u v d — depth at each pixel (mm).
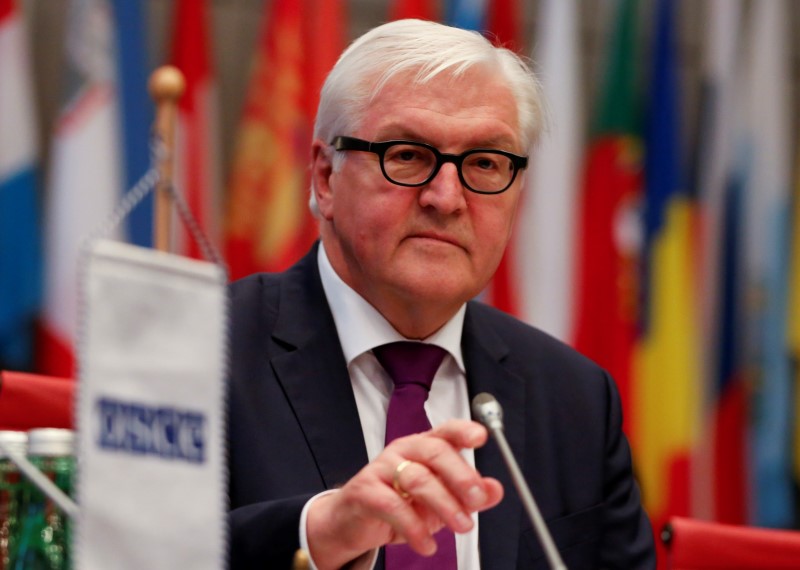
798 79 15523
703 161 14836
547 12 13969
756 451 14656
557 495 6770
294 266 7117
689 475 14078
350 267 6613
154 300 3523
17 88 12148
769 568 6977
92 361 3375
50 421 6500
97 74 12281
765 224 14812
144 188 3590
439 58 6391
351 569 4965
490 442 6684
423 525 4449
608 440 7211
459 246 6336
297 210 12781
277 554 5133
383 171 6297
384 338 6633
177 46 12781
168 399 3539
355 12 13953
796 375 14984
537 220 13688
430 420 6656
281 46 12922
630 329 13969
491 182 6418
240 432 6266
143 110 12344
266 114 12898
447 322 6812
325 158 6746
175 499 3533
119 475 3416
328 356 6590
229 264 12711
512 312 13453
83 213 12117
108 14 12336
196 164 12547
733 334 14695
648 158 14305
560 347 7438
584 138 14484
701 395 14445
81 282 3373
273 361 6520
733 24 14977
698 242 14461
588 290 13906
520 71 6707
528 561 6449
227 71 13430
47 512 4164
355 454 6316
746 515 14609
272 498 6105
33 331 12094
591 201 14172
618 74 14406
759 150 14938
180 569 3518
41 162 12633
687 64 15086
